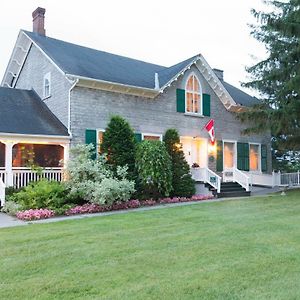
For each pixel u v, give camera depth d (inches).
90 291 168.1
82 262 217.0
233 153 863.7
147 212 451.5
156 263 211.5
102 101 645.3
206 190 676.7
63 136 589.6
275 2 698.8
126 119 671.8
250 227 319.9
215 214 414.6
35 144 658.2
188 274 189.3
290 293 160.7
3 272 200.5
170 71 777.6
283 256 220.2
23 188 532.7
